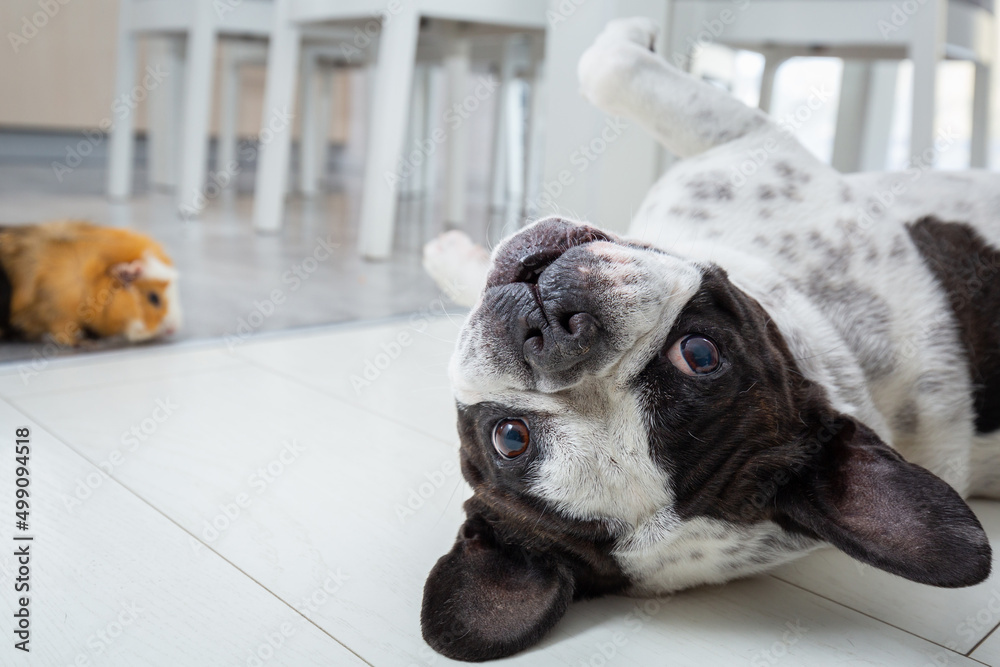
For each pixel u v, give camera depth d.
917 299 0.54
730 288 0.42
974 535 0.35
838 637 0.43
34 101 2.50
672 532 0.41
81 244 0.90
